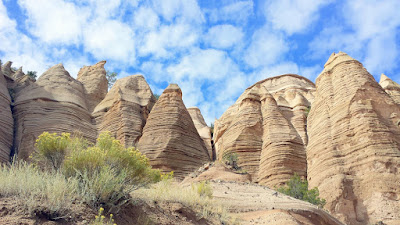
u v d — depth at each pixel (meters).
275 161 40.16
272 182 38.75
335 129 38.03
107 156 11.65
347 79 40.97
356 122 36.78
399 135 36.16
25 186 8.73
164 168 40.59
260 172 41.16
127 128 46.53
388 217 29.58
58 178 9.55
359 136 35.72
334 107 40.09
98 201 9.63
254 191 20.50
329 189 32.81
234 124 47.84
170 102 47.38
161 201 13.11
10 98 48.69
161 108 46.81
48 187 8.77
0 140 41.88
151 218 10.98
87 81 59.53
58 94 50.19
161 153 41.47
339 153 36.00
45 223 7.77
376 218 29.98
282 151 40.94
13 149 43.09
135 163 12.05
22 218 7.55
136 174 12.12
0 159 39.75
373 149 34.03
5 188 8.44
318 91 44.88
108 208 9.76
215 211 14.77
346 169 34.16
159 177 14.45
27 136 43.41
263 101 49.88
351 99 38.53
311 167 38.44
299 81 75.94
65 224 8.09
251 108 48.75
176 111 46.22
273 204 17.31
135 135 46.22
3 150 41.09
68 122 46.41
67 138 12.38
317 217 17.17
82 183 9.85
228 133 47.75
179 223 11.81
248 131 45.56
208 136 60.69
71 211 8.56
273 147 41.84
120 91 52.47
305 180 38.75
